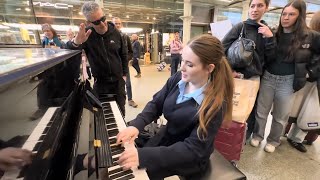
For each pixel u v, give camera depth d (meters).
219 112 0.83
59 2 7.52
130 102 3.30
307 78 1.75
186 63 0.87
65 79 0.94
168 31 12.49
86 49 1.82
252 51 1.55
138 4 9.10
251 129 2.05
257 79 1.72
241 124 1.54
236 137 1.56
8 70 0.47
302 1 1.53
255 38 1.63
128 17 11.78
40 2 7.15
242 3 8.62
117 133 1.03
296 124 1.98
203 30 10.84
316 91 1.79
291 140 2.07
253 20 1.60
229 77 0.90
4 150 0.39
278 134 1.90
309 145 2.09
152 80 5.64
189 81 0.91
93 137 0.89
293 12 1.53
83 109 1.11
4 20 1.60
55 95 0.76
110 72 1.90
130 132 0.96
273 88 1.80
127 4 8.84
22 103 0.48
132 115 2.92
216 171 0.90
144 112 1.13
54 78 0.75
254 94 1.54
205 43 0.84
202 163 0.86
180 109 0.94
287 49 1.64
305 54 1.60
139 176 0.74
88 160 0.69
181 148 0.80
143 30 13.12
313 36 1.58
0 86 0.38
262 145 2.07
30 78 0.53
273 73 1.77
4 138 0.40
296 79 1.65
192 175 0.88
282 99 1.77
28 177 0.47
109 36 1.82
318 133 1.94
